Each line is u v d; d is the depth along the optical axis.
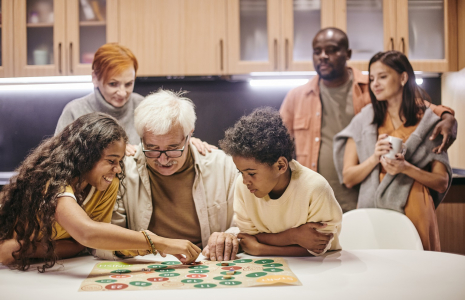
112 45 2.57
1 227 1.26
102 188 1.25
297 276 1.10
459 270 1.15
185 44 2.78
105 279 1.08
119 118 2.64
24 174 1.23
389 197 2.42
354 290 0.98
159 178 1.58
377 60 2.50
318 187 1.32
